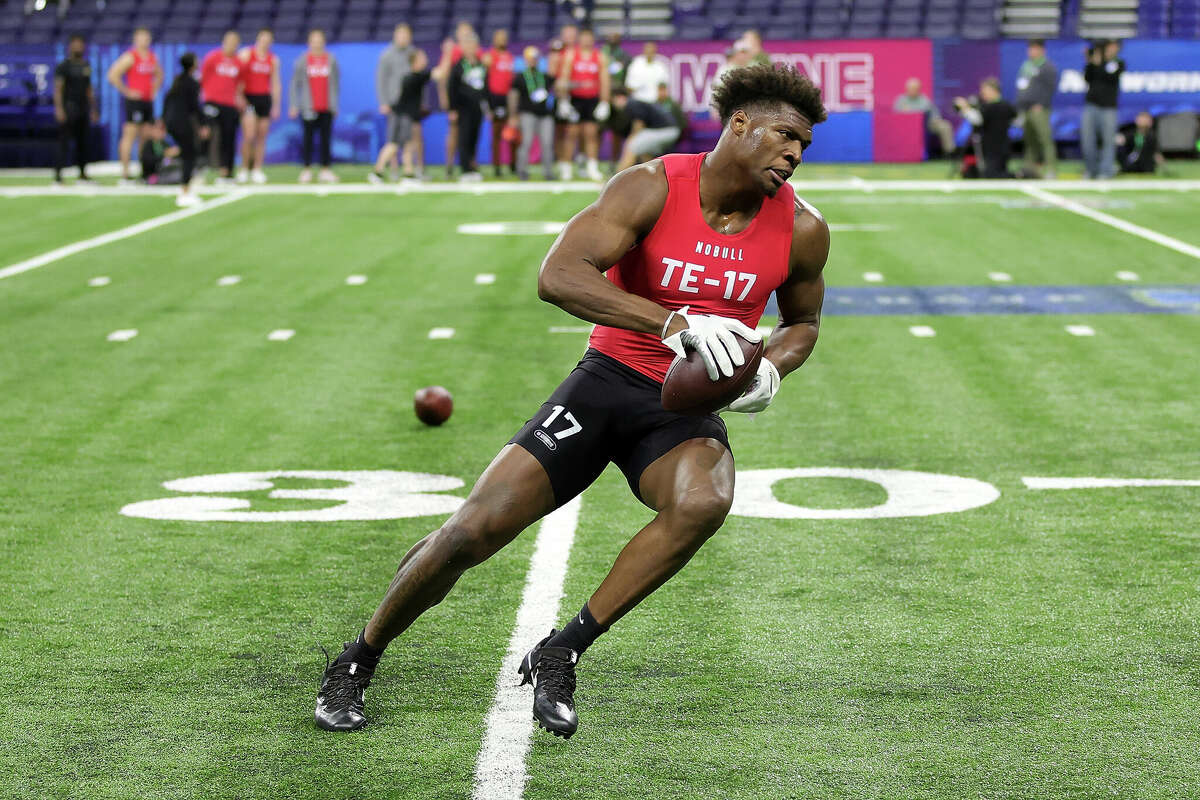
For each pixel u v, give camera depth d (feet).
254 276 154.20
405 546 67.31
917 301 137.39
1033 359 111.14
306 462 83.35
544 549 66.90
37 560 65.62
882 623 57.11
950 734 46.75
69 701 49.85
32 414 95.81
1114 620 57.16
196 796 42.63
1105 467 80.89
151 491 77.41
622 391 45.93
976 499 74.64
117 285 149.48
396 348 116.47
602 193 45.47
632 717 48.39
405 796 42.57
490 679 51.70
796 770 44.19
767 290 46.65
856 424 91.56
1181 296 139.33
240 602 59.98
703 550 66.64
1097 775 43.57
